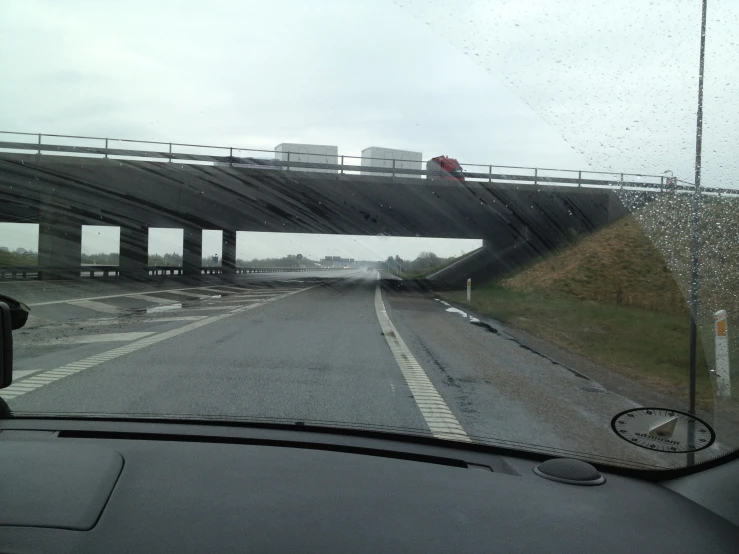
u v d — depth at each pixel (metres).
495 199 33.62
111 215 38.41
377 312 18.98
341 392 7.04
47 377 7.63
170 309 18.58
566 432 5.36
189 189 32.66
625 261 20.44
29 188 32.09
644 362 9.74
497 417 5.96
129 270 37.78
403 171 32.16
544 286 25.14
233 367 8.59
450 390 7.40
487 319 17.73
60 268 32.41
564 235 31.31
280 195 34.53
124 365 8.64
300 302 22.44
